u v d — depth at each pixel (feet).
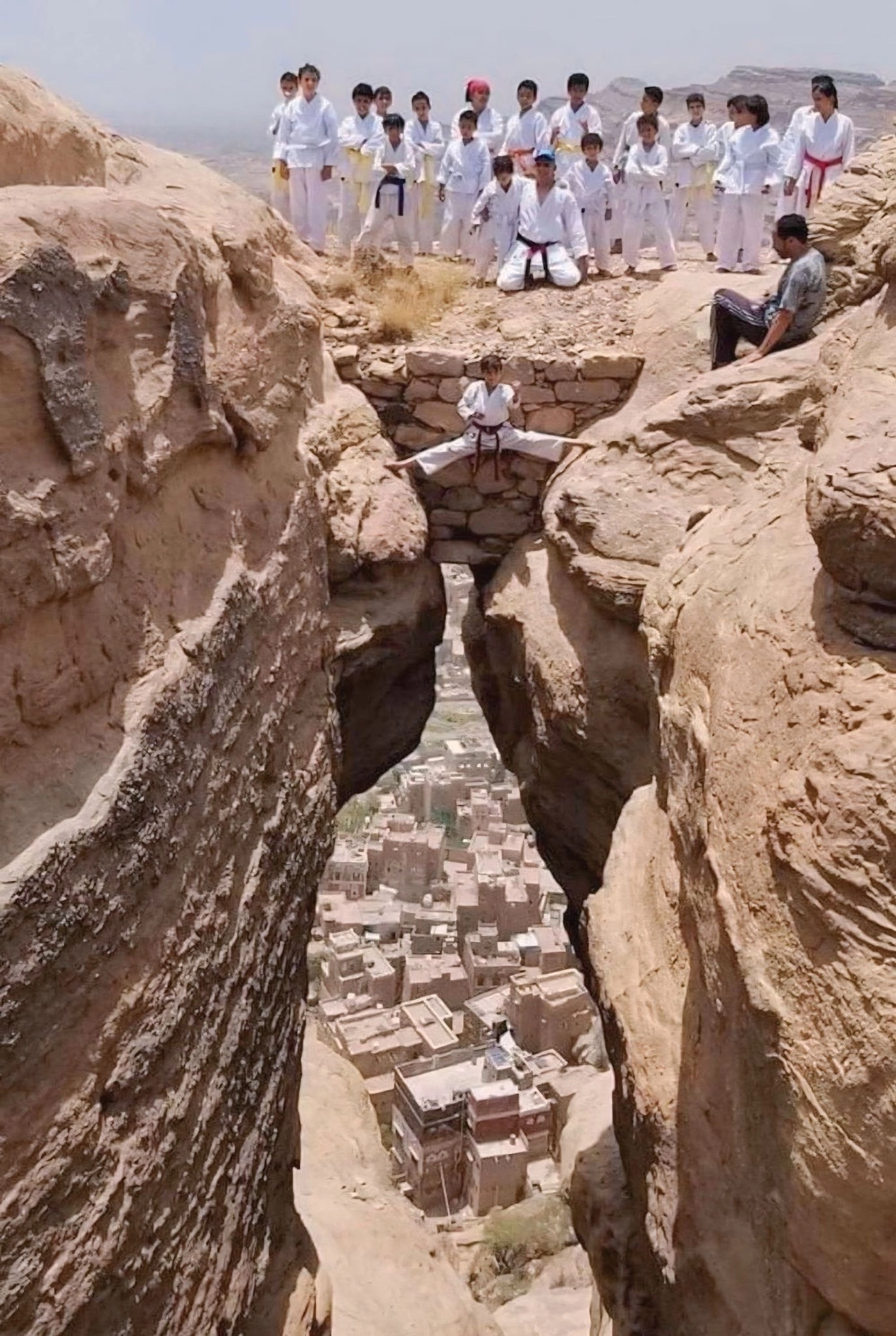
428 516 29.84
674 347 28.43
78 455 11.39
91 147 18.07
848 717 11.10
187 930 13.58
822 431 15.51
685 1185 14.20
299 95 35.09
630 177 33.96
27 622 10.75
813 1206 10.44
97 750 11.76
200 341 15.60
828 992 10.39
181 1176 13.19
